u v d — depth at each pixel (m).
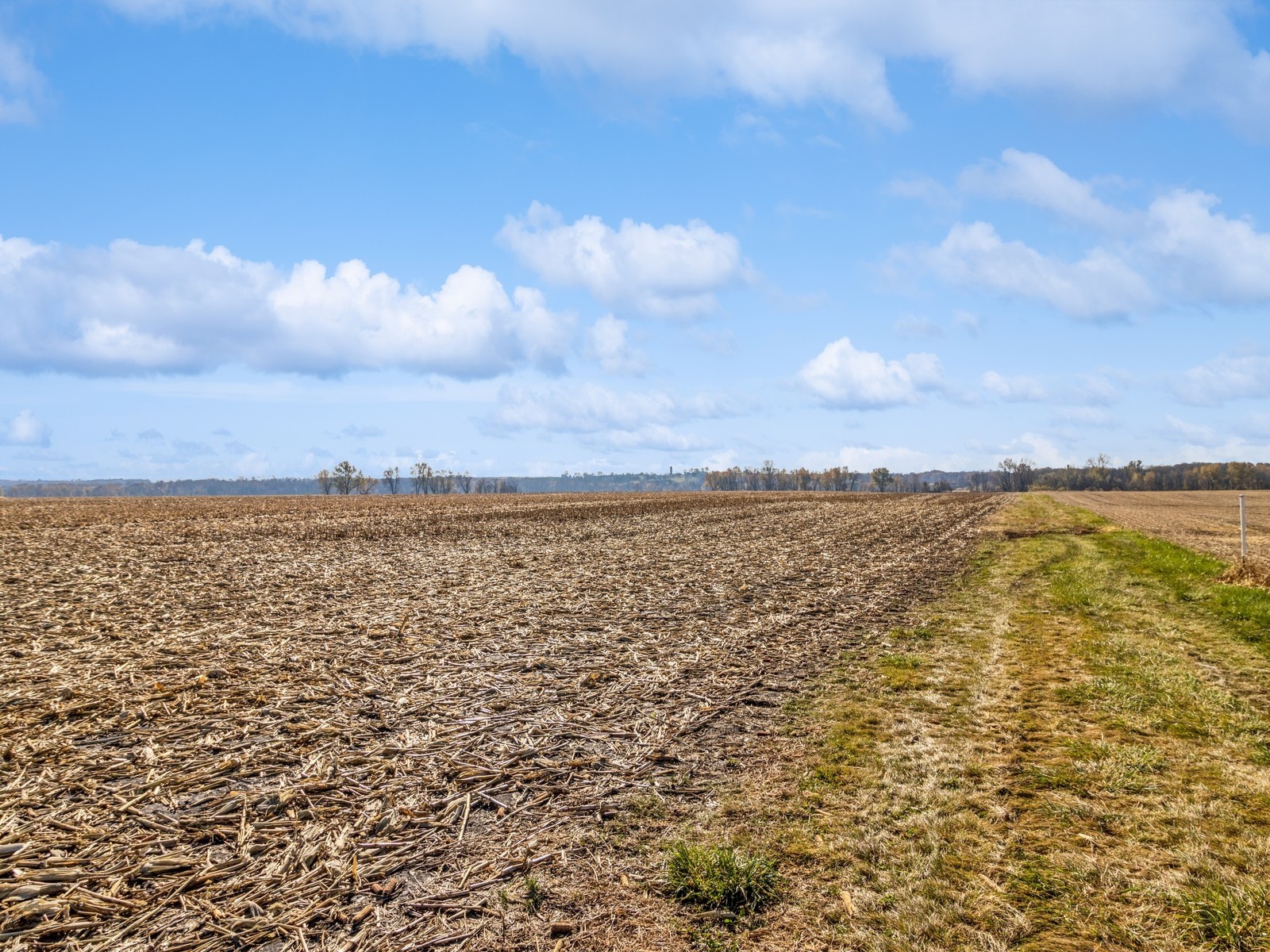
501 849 5.03
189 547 21.81
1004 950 3.98
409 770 6.26
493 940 4.07
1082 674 9.17
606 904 4.41
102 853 4.85
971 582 16.80
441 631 11.18
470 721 7.48
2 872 4.56
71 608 12.12
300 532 27.19
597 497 73.88
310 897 4.44
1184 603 13.89
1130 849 5.02
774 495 82.25
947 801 5.72
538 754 6.72
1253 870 4.72
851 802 5.73
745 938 4.10
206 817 5.35
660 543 25.34
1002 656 10.14
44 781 5.84
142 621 11.34
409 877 4.68
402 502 57.50
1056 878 4.65
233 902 4.37
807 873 4.73
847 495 84.81
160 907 4.30
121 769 6.12
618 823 5.41
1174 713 7.69
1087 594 14.56
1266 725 7.30
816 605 13.95
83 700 7.67
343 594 14.10
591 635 11.26
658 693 8.55
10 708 7.41
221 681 8.43
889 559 20.98
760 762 6.57
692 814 5.57
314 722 7.30
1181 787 5.96
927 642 11.02
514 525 32.19
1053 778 6.13
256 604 12.94
